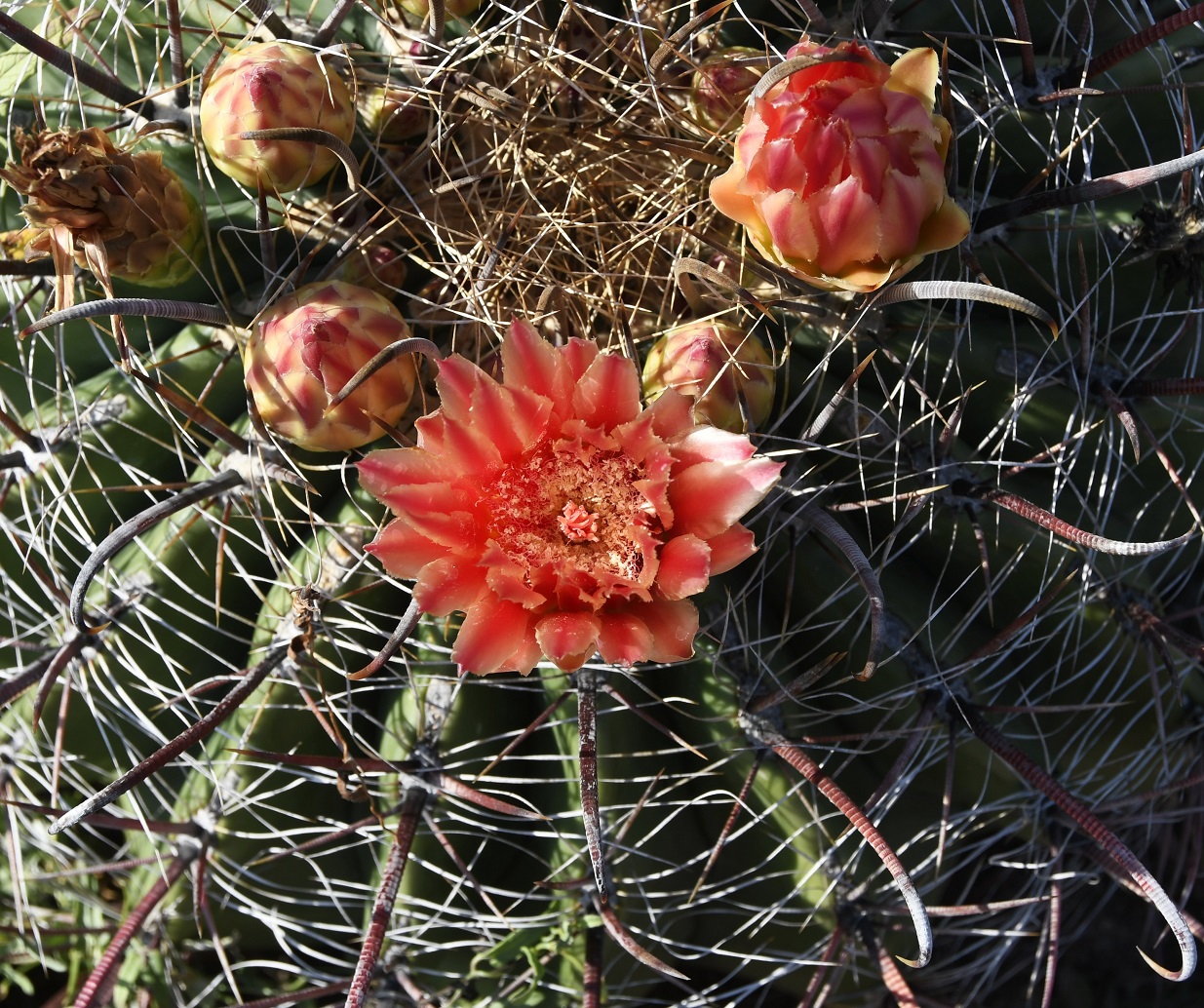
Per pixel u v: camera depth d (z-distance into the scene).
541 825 0.27
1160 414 0.28
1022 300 0.20
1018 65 0.28
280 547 0.26
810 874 0.27
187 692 0.25
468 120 0.26
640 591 0.20
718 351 0.23
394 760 0.25
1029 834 0.29
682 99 0.26
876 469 0.26
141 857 0.29
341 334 0.23
